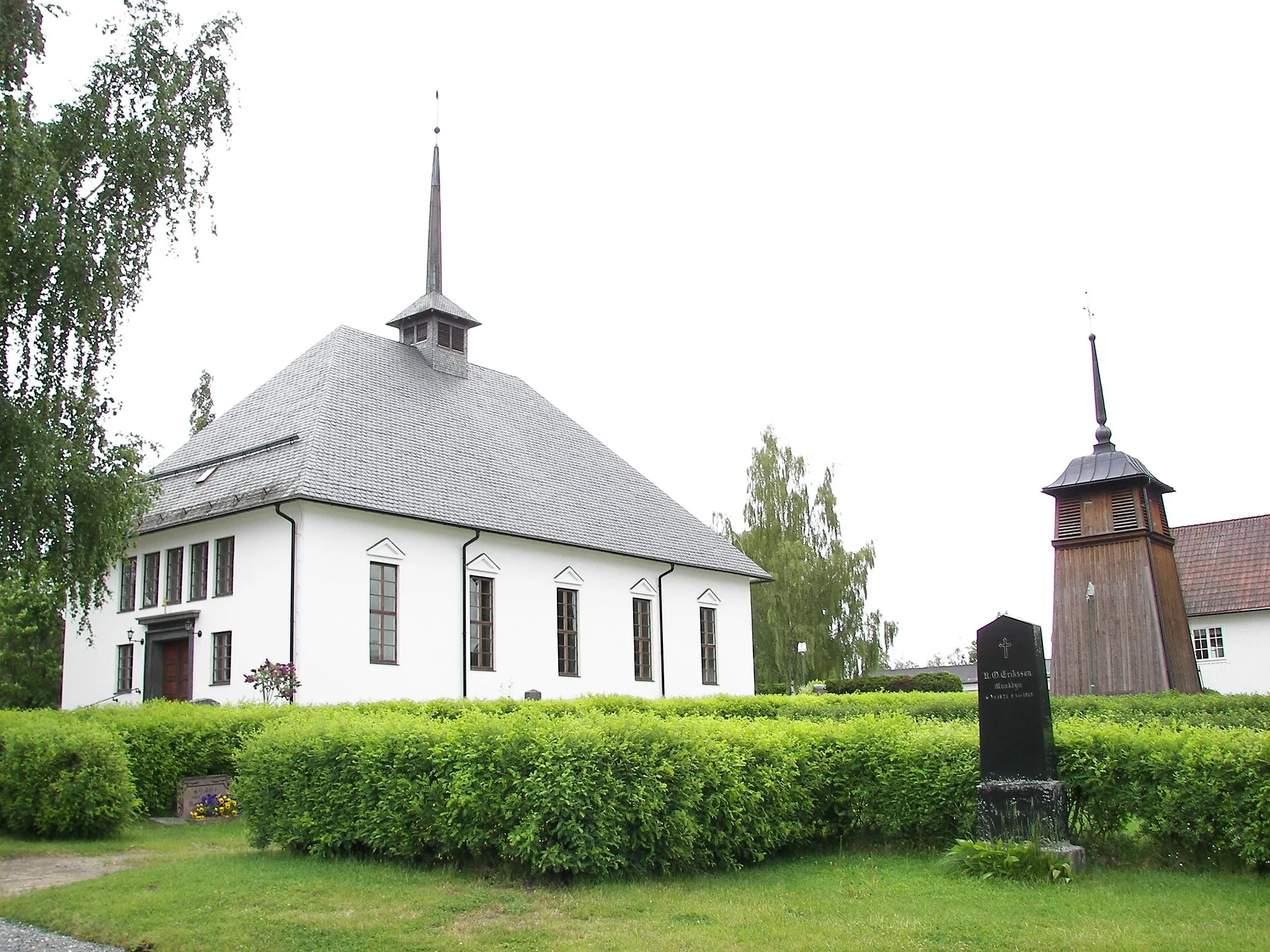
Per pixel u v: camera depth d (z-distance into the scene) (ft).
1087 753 33.53
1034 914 26.32
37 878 34.65
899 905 27.58
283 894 29.63
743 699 77.71
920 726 38.52
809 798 35.53
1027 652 33.60
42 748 42.91
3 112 46.98
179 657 86.63
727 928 25.39
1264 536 144.97
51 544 52.75
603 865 30.27
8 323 52.16
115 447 55.62
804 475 175.83
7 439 49.60
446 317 111.86
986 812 33.27
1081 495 94.94
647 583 109.60
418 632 84.58
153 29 58.85
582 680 99.19
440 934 25.35
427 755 33.40
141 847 40.75
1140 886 29.19
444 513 87.71
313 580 77.66
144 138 57.16
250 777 37.78
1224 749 30.99
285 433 88.43
